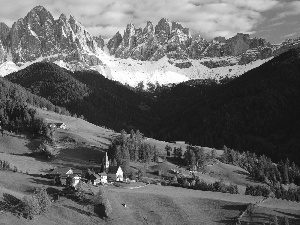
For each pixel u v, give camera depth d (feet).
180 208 565.94
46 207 495.82
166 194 614.75
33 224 461.37
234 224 533.96
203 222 536.01
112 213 523.29
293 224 546.26
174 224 525.75
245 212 563.89
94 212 518.78
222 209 574.15
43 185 578.66
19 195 526.16
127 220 517.14
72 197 543.39
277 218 553.23
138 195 591.37
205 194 650.43
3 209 478.59
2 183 567.59
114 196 575.38
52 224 472.03
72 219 495.82
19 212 475.31
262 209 580.30
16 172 642.22
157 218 534.78
